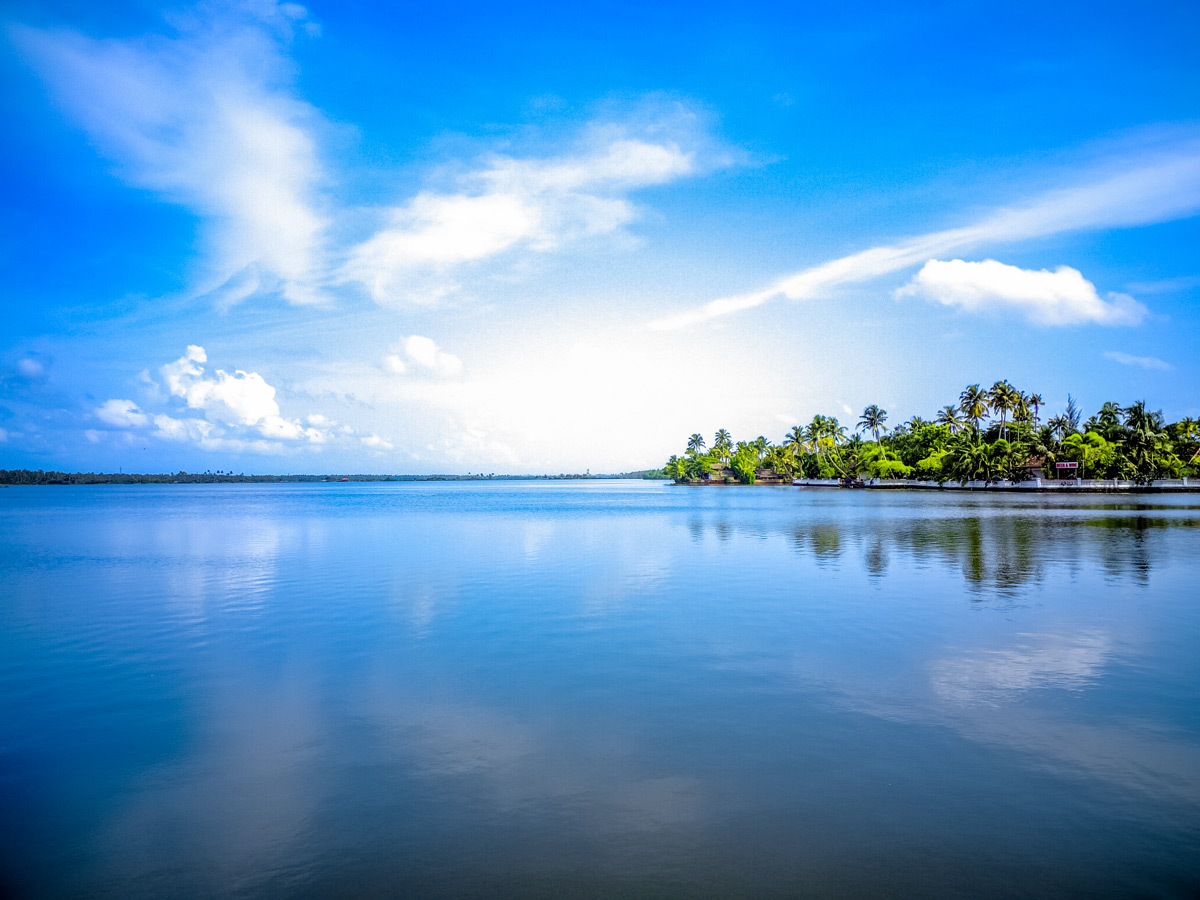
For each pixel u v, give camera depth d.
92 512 86.50
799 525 50.56
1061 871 6.55
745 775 8.66
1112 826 7.37
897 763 8.98
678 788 8.34
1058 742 9.63
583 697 11.77
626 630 16.77
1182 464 115.19
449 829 7.47
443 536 45.19
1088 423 123.88
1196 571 25.69
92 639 16.53
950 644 15.09
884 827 7.39
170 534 48.91
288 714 11.15
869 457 164.50
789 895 6.21
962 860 6.76
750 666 13.55
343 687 12.53
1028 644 15.06
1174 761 8.99
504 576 26.25
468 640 15.96
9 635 17.02
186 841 7.32
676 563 29.58
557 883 6.45
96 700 11.95
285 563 31.22
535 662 14.02
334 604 20.70
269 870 6.75
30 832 7.56
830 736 9.91
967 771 8.73
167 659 14.61
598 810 7.83
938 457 142.75
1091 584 22.92
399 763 9.19
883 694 11.77
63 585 25.12
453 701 11.66
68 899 6.34
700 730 10.21
